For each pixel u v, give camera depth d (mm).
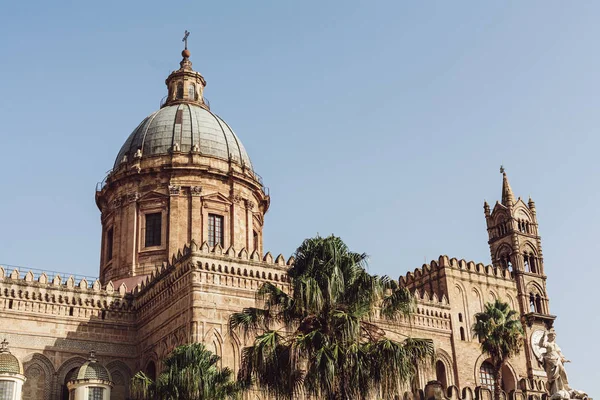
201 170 73875
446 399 55531
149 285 62906
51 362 60781
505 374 70688
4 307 60594
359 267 40188
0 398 54469
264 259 59562
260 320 40156
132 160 75188
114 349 63062
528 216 79188
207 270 56812
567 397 47531
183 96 82500
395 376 37344
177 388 40688
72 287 63500
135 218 73188
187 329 55281
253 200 77562
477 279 72312
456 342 67938
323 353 36281
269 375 37531
